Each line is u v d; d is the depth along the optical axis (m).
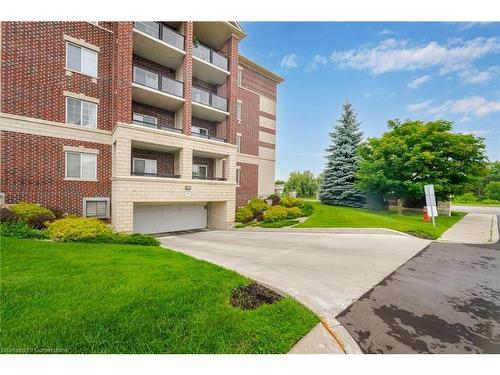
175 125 17.19
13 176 11.54
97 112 14.01
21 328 3.10
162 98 15.38
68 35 13.16
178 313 3.59
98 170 13.94
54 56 12.73
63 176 12.88
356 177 24.19
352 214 17.91
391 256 8.12
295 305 4.08
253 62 24.83
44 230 9.75
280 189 30.45
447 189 19.58
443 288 5.31
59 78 12.87
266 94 26.98
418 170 19.84
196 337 3.16
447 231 13.41
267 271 6.34
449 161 19.80
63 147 12.90
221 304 3.94
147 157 16.08
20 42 11.81
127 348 2.96
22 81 11.84
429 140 19.84
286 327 3.47
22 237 8.74
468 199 47.25
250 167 25.16
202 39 19.31
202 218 18.67
